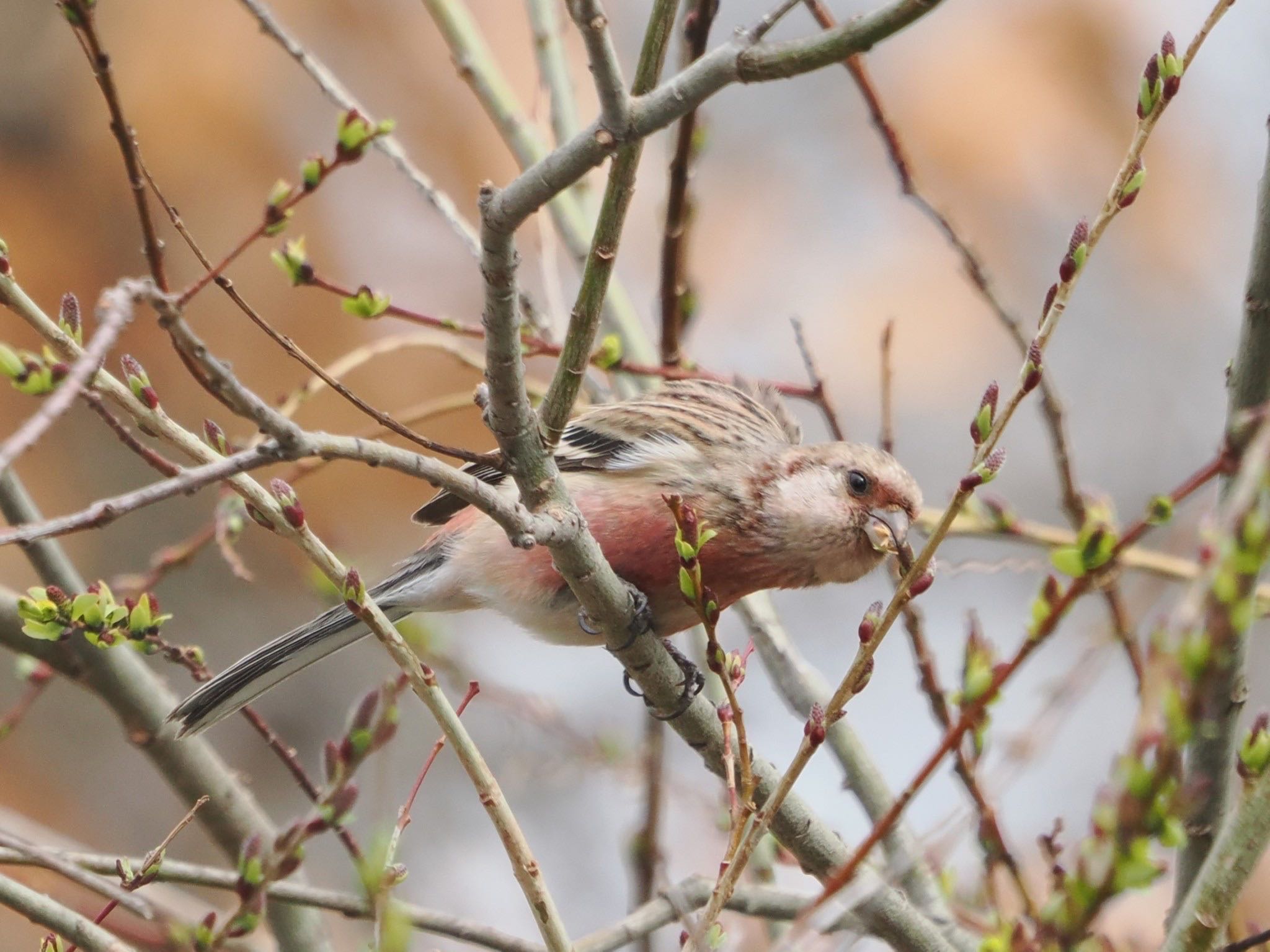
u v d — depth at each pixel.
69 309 5.73
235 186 12.91
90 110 12.88
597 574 6.86
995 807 6.90
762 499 8.82
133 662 8.66
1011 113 13.50
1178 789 4.98
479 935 7.47
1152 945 8.30
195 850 13.98
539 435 6.49
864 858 5.85
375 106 13.09
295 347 6.01
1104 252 14.55
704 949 5.73
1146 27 13.66
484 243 5.95
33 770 13.88
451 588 9.27
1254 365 6.67
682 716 7.54
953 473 14.22
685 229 9.32
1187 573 8.80
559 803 14.24
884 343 9.19
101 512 4.77
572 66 12.74
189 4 12.93
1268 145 6.79
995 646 8.30
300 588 14.51
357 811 13.59
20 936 12.14
